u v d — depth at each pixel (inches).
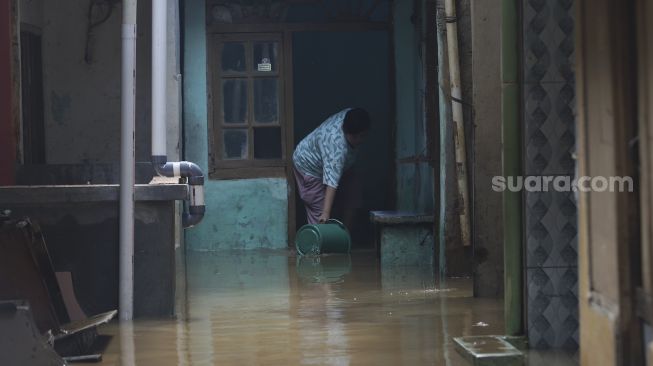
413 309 406.9
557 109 312.2
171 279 398.6
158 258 398.0
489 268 442.0
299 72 840.9
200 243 688.4
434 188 572.4
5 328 266.7
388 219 592.7
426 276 529.3
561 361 296.0
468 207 516.4
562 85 312.3
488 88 452.8
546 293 313.3
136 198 392.5
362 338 340.5
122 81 392.8
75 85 590.9
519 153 316.5
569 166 312.0
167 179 450.0
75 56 590.6
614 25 206.2
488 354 293.4
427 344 328.5
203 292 474.9
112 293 394.3
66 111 590.9
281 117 697.6
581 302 238.4
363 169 817.5
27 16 558.9
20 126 470.0
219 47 693.9
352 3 701.3
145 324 378.6
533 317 313.3
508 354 293.3
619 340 207.6
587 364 233.3
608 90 211.0
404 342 332.8
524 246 314.0
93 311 393.1
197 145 686.5
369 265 587.8
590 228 229.3
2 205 386.9
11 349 266.8
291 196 697.0
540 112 312.0
